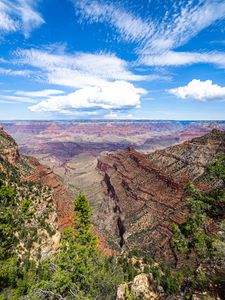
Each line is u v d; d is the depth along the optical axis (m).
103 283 21.72
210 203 16.95
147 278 25.69
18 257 29.06
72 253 22.19
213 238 15.54
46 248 36.31
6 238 22.75
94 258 23.84
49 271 24.08
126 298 21.02
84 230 25.80
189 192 18.64
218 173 17.41
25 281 23.72
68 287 20.14
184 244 16.78
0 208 22.70
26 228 35.25
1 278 22.14
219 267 17.08
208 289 16.92
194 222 16.50
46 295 19.77
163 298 22.88
